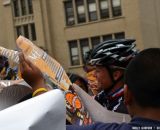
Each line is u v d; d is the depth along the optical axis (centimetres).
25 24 3716
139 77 194
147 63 195
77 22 3597
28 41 224
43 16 3650
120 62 304
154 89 191
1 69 271
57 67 229
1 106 214
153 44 3509
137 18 3444
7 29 3772
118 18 3488
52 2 3641
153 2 3550
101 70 308
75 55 3603
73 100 229
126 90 201
